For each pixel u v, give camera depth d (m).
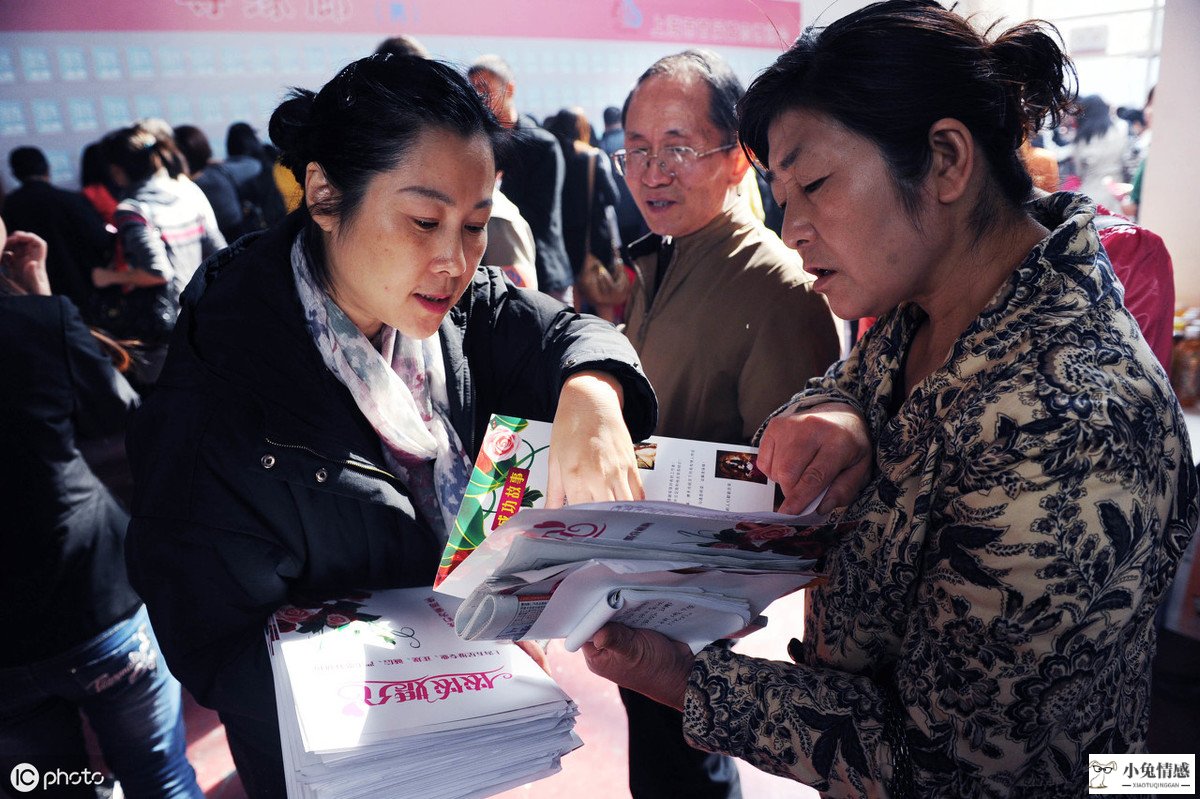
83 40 2.39
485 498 0.87
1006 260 0.77
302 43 2.63
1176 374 3.31
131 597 1.52
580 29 2.62
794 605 2.54
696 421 1.60
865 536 0.84
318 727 0.74
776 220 2.21
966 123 0.73
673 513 0.71
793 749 0.79
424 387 0.99
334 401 0.92
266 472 0.88
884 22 0.73
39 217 2.34
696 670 0.85
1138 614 0.74
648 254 1.73
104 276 2.37
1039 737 0.69
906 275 0.77
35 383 1.36
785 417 0.95
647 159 1.55
